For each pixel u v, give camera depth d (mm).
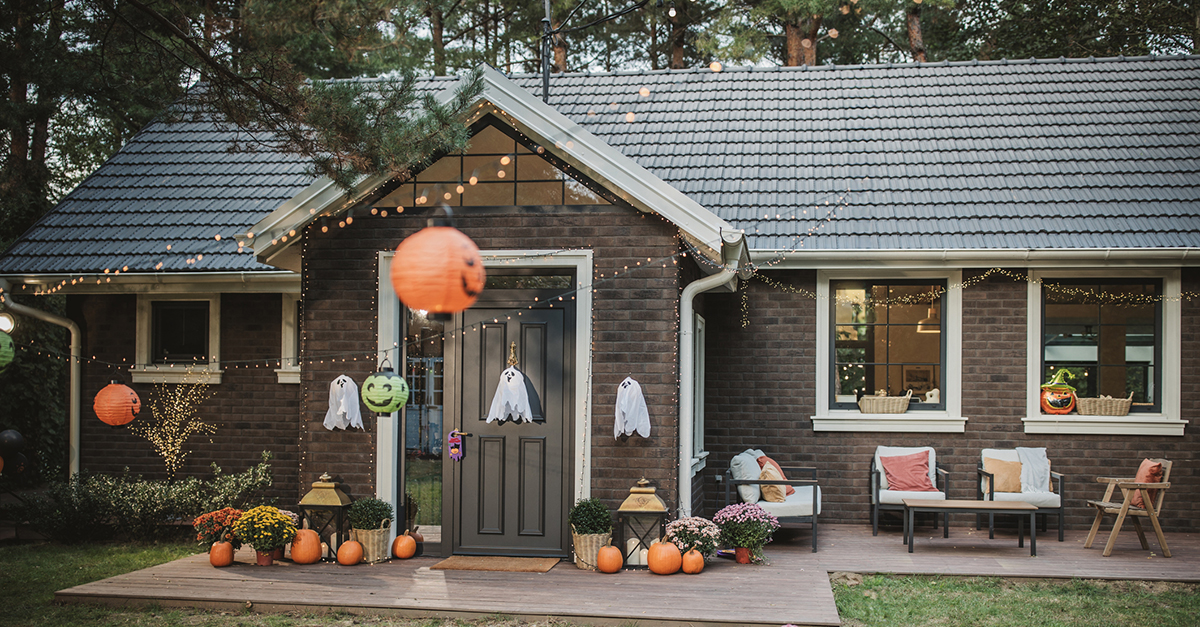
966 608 7023
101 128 18531
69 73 9805
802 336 10414
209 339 11078
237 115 7594
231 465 10953
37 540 10055
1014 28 21750
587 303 8141
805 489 9672
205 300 11195
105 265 10602
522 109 8039
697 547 7836
